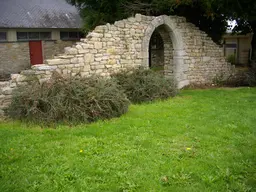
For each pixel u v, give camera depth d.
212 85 10.93
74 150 4.04
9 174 3.36
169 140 4.47
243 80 10.91
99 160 3.71
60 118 5.45
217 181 3.21
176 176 3.31
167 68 10.20
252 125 5.24
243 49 18.88
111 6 10.90
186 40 10.03
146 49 8.86
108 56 7.90
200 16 11.66
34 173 3.40
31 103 5.55
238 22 12.62
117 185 3.13
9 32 14.77
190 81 10.46
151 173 3.38
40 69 6.36
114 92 6.09
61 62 6.78
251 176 3.32
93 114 5.58
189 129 5.05
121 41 8.20
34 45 15.91
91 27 11.86
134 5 10.73
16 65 15.29
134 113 6.23
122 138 4.55
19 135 4.75
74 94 5.66
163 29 9.71
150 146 4.21
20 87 5.79
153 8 10.45
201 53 10.63
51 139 4.54
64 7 17.92
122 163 3.62
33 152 3.98
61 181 3.19
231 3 9.66
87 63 7.37
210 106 6.90
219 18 11.95
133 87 7.60
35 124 5.36
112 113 5.89
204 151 4.03
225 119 5.65
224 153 3.97
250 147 4.19
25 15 15.61
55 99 5.48
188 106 6.92
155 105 7.08
